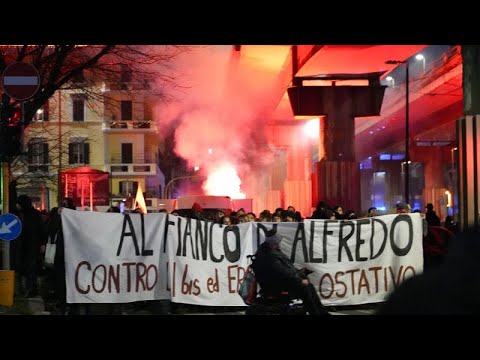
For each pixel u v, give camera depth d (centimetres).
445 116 7619
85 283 1138
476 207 1517
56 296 1145
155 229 1177
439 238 1316
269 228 1223
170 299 1180
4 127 1691
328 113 3775
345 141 3781
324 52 3216
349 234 1232
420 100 6894
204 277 1200
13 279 1324
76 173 3156
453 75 5909
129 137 6625
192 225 1200
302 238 1221
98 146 6512
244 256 1216
